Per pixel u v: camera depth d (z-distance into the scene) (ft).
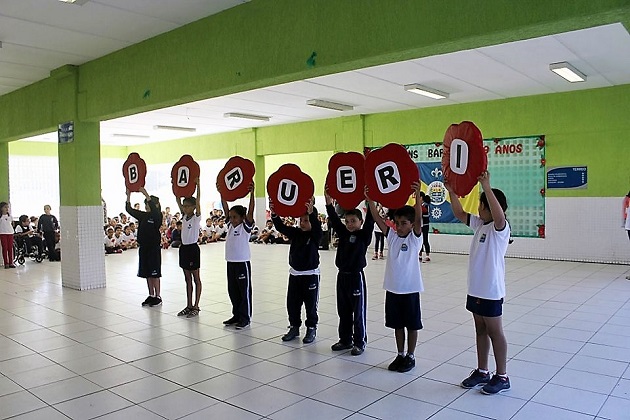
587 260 30.12
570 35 18.99
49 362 13.66
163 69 19.30
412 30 12.83
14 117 28.86
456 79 26.32
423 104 34.19
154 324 17.46
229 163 17.04
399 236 12.53
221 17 17.13
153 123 41.68
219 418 10.16
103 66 22.17
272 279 26.32
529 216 31.94
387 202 12.46
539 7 10.99
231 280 16.96
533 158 31.55
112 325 17.38
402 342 12.66
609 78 26.61
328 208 14.20
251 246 42.88
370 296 21.58
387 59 13.80
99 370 13.01
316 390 11.50
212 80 17.53
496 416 10.06
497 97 31.73
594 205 29.78
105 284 24.82
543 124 30.99
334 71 15.06
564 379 11.94
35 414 10.48
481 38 11.99
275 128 44.62
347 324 14.26
